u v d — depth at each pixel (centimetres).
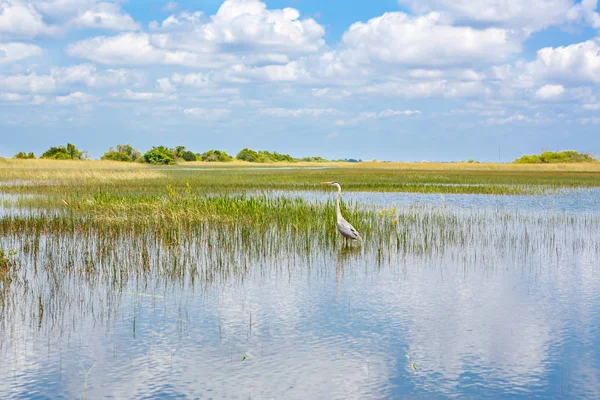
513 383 744
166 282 1213
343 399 698
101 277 1245
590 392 719
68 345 859
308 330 927
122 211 2162
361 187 3922
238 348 850
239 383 738
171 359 810
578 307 1059
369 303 1075
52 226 1889
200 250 1531
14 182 4203
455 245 1656
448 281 1245
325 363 801
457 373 773
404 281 1241
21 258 1428
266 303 1072
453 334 915
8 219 1981
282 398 700
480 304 1075
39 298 998
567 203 2870
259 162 15375
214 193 3297
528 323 970
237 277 1262
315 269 1347
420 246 1611
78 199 2606
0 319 966
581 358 822
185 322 962
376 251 1559
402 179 5094
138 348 849
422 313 1019
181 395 707
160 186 3744
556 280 1260
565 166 9494
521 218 2248
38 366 785
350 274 1301
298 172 7038
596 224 2083
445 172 7306
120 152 12375
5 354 823
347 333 916
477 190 3681
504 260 1459
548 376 764
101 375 759
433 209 2567
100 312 1011
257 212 2061
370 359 815
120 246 1577
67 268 1316
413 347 859
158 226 1827
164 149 12069
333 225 1881
